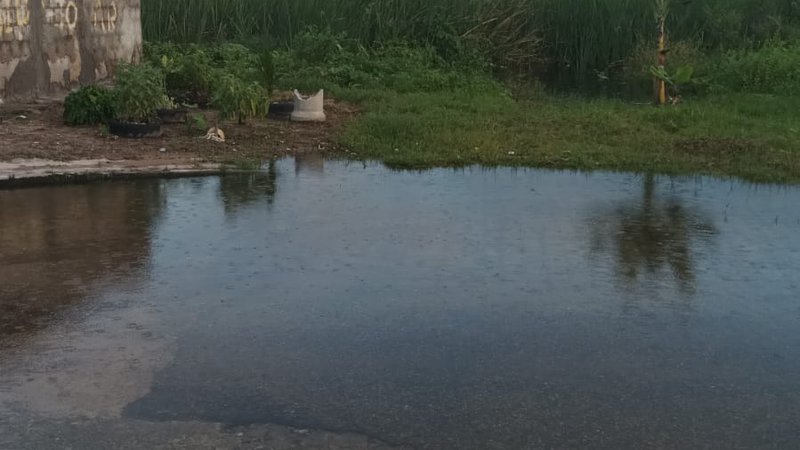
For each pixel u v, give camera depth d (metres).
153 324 5.35
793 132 12.31
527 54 22.64
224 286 6.05
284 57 17.55
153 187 8.97
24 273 6.24
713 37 22.14
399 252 6.89
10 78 12.39
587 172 10.12
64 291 5.89
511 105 14.82
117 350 4.96
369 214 8.05
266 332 5.25
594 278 6.36
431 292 6.00
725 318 5.62
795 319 5.62
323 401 4.39
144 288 5.98
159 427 4.12
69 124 11.73
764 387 4.63
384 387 4.55
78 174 9.16
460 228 7.63
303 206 8.29
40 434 4.04
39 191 8.71
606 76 20.78
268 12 21.00
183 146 10.83
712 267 6.66
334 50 18.42
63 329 5.25
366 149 11.06
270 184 9.20
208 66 14.79
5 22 12.20
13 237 7.12
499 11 22.47
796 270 6.61
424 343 5.13
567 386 4.60
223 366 4.78
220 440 4.01
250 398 4.41
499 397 4.46
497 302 5.83
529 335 5.28
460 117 13.18
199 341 5.11
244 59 17.00
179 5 20.22
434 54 20.27
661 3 15.70
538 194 8.98
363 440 4.03
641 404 4.41
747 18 23.20
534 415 4.28
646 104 15.66
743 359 4.99
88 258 6.61
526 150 11.07
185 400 4.38
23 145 10.34
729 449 3.98
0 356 4.86
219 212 8.02
